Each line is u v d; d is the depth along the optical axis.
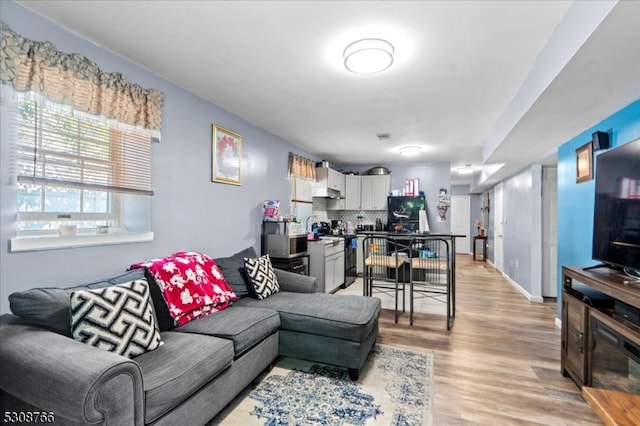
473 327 3.46
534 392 2.17
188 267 2.40
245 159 3.74
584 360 2.10
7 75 1.63
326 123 3.84
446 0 1.64
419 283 3.64
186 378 1.54
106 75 2.12
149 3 1.69
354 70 2.27
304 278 3.25
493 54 2.18
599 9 1.37
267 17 1.80
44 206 1.95
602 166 2.18
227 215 3.41
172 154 2.70
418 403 2.02
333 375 2.37
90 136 2.09
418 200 6.23
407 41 2.03
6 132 1.68
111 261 2.21
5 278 1.68
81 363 1.26
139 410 1.34
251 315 2.30
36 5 1.71
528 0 1.64
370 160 6.32
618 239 1.97
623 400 1.13
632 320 1.62
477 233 10.20
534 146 3.66
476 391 2.17
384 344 2.97
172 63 2.37
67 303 1.62
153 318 1.83
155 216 2.54
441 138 4.48
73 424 1.25
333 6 1.70
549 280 4.71
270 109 3.36
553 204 4.72
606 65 1.73
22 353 1.34
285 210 4.68
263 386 2.21
